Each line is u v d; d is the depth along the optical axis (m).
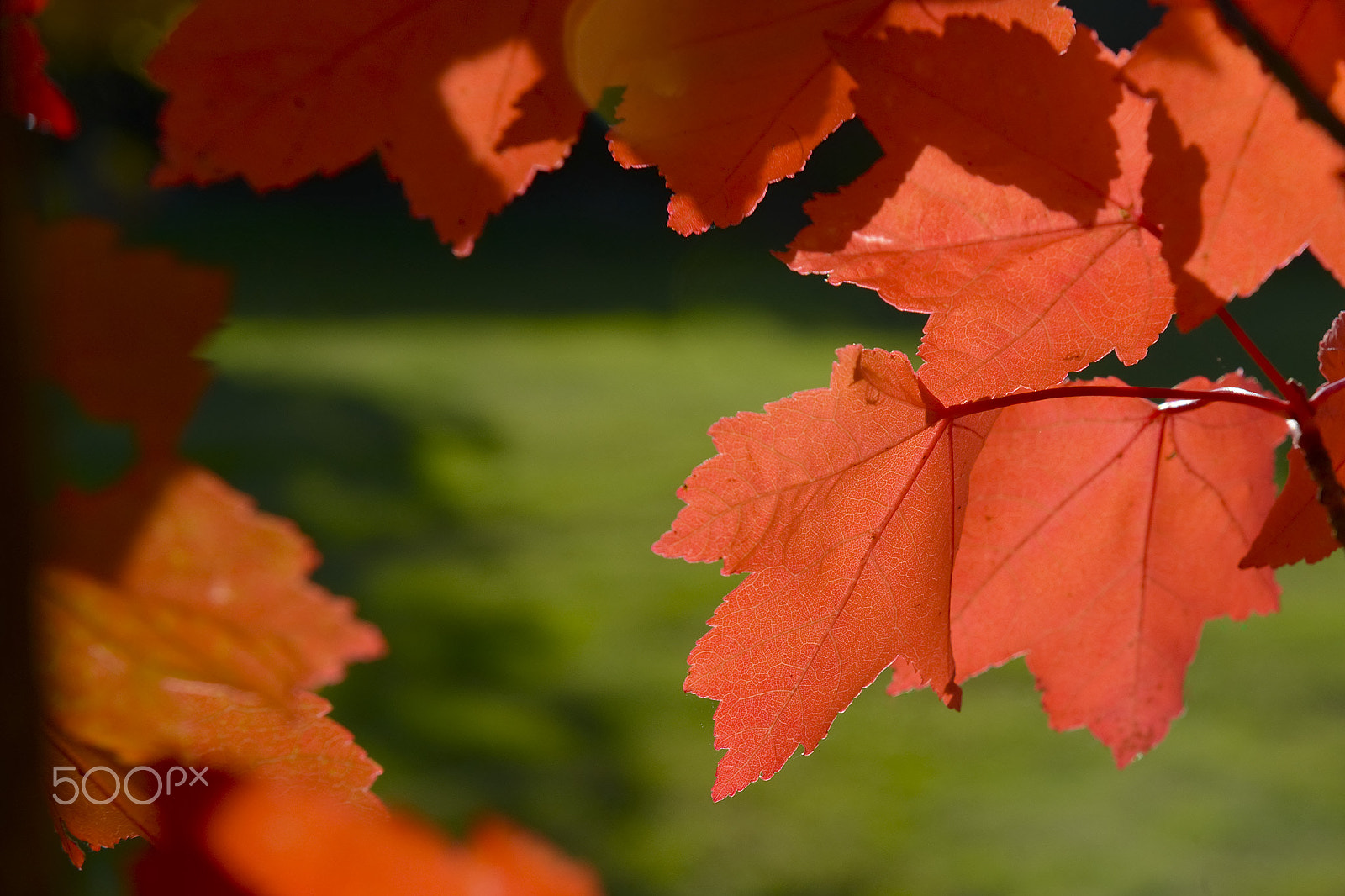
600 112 0.80
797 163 0.80
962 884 2.03
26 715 0.41
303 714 0.74
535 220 11.23
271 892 0.48
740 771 0.82
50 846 0.42
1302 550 0.80
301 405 5.51
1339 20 0.77
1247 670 2.81
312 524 3.95
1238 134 0.77
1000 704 2.77
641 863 2.10
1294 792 2.24
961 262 0.80
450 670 2.88
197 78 0.78
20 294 0.42
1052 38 0.78
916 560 0.81
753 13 0.79
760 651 0.81
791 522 0.81
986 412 0.81
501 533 4.00
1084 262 0.80
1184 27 0.77
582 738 2.55
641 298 8.93
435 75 0.79
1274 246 0.78
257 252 9.30
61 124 0.75
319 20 0.78
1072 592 0.84
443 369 6.57
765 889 2.04
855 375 0.80
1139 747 0.85
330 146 0.79
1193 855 2.05
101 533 0.67
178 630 0.69
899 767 2.46
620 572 3.61
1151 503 0.84
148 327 0.67
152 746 0.73
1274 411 0.80
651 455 4.96
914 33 0.78
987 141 0.79
